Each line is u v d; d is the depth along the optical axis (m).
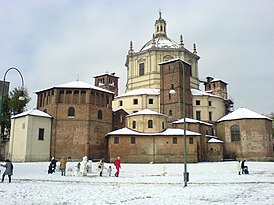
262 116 72.56
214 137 72.69
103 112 67.19
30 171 41.75
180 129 64.06
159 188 23.09
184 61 77.75
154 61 83.12
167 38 91.94
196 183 27.38
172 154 60.03
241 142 71.88
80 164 39.50
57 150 61.72
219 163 57.34
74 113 63.94
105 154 64.88
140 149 60.22
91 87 66.06
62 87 64.50
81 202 16.16
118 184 26.62
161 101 76.31
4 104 76.94
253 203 15.36
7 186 23.94
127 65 91.69
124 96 79.19
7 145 67.56
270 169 47.00
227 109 88.69
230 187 23.75
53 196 18.47
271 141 72.81
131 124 66.69
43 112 63.44
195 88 85.50
